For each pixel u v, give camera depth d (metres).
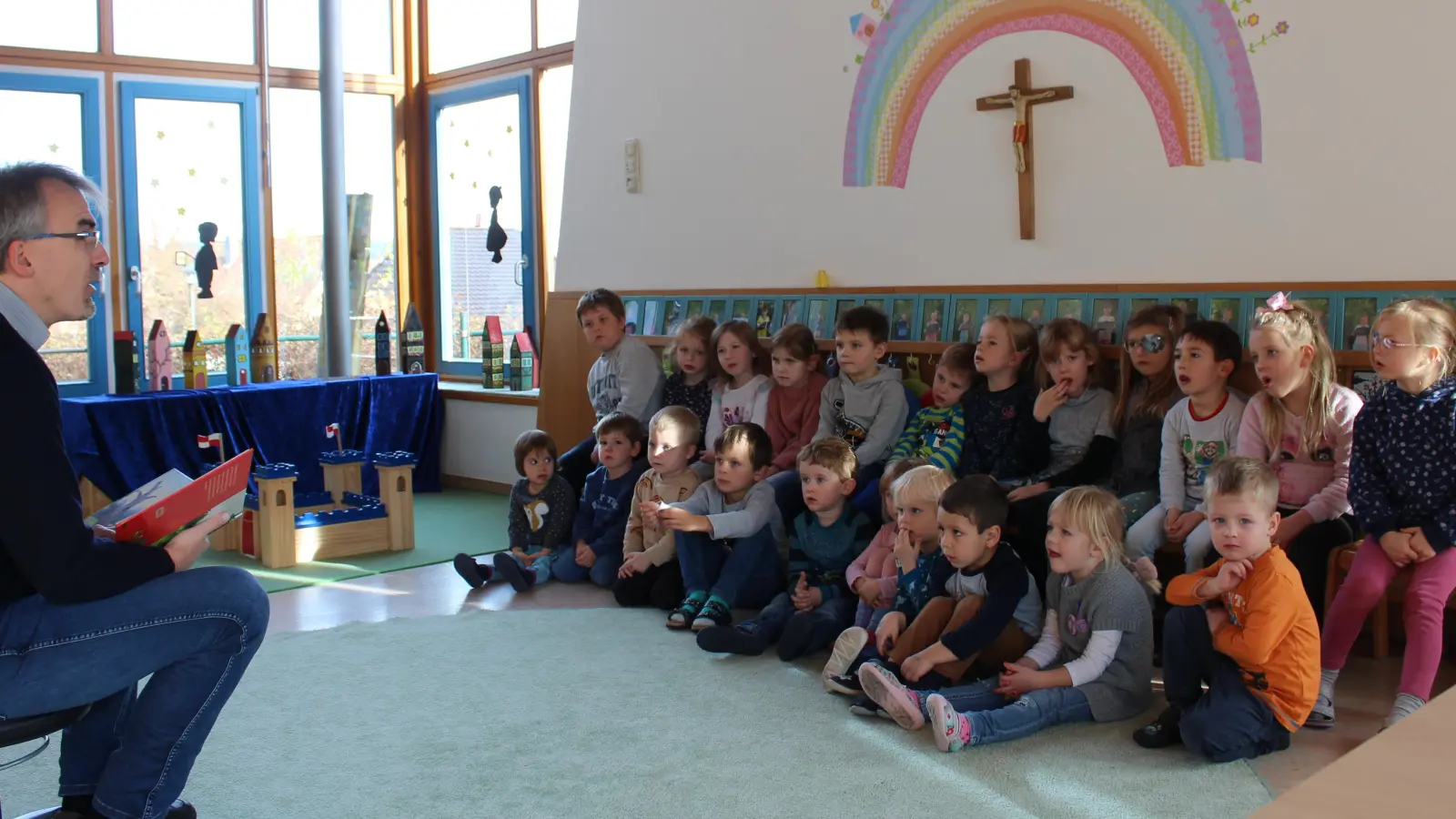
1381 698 2.64
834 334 4.16
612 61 4.98
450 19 6.00
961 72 3.87
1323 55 3.17
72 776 1.93
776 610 3.16
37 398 1.62
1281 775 2.24
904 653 2.69
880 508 3.32
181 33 5.53
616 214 5.02
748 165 4.50
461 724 2.57
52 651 1.67
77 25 5.29
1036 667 2.57
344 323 5.80
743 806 2.14
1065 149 3.65
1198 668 2.38
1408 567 2.61
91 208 1.80
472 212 5.97
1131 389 3.31
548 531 4.00
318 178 5.94
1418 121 3.03
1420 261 3.04
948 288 3.92
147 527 1.78
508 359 5.81
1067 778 2.25
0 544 1.66
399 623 3.37
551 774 2.30
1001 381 3.46
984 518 2.61
